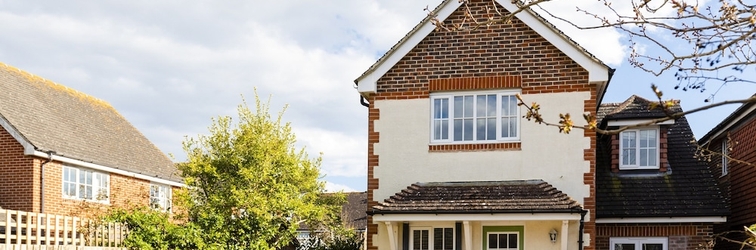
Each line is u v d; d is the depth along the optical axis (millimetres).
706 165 15672
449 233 13586
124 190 24516
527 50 13977
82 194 21969
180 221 23406
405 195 13664
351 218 43250
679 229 14656
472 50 14219
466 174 14016
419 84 14430
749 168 15117
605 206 14945
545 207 12516
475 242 13469
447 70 14305
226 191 18703
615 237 14945
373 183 14398
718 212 14336
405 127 14414
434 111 14414
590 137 13539
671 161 15977
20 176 19859
